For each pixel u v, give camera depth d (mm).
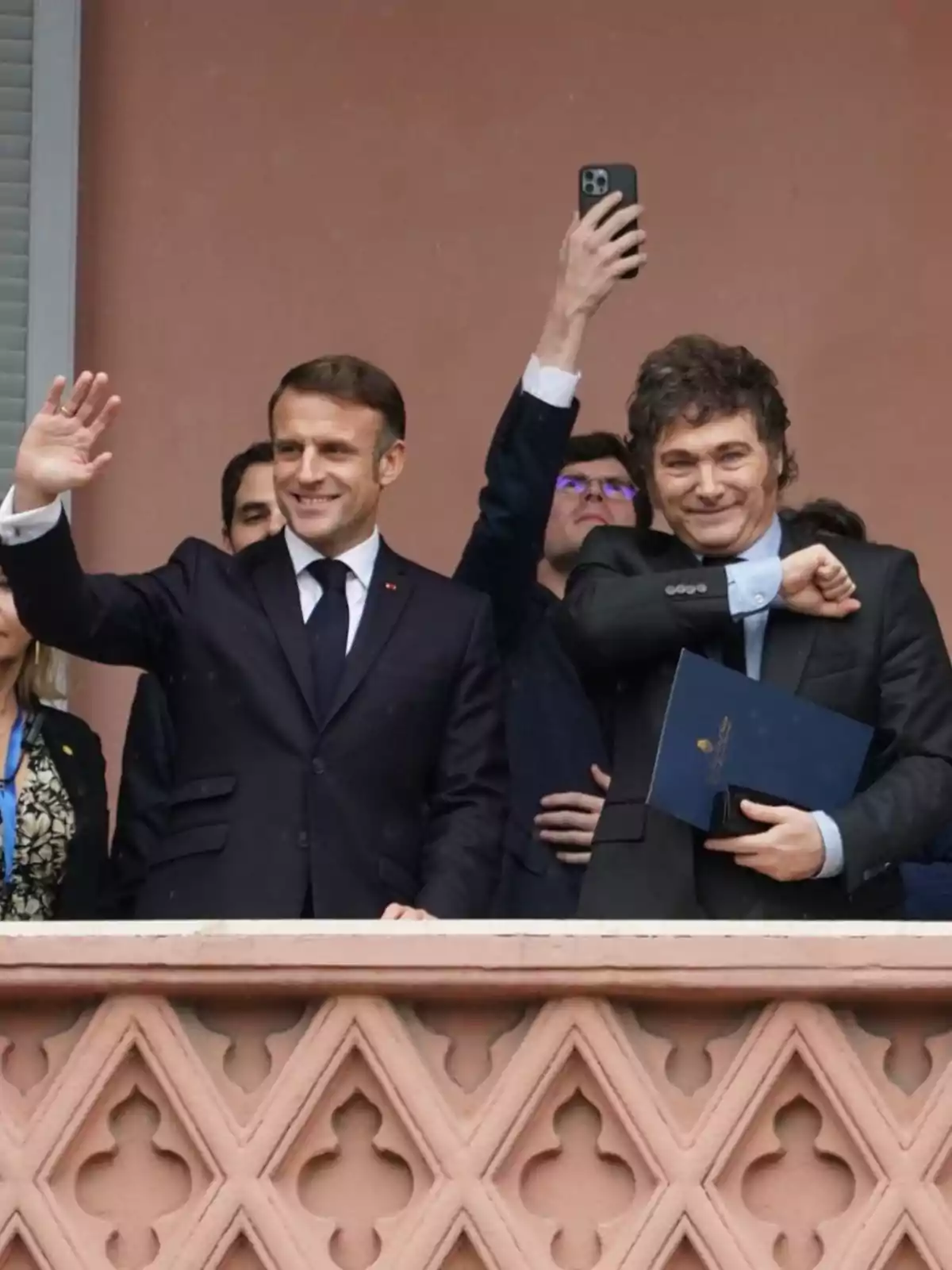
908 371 23625
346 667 15828
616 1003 13453
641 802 15047
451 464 23312
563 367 17500
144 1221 13406
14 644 17109
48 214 22422
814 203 23828
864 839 14469
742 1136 13258
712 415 15297
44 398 22172
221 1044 13508
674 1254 13211
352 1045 13367
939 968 13281
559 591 19297
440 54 23922
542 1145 13320
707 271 23703
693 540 15469
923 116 23938
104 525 23062
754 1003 13469
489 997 13445
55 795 17000
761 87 23969
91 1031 13453
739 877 14828
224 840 15492
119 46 23656
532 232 23703
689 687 14555
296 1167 13320
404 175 23750
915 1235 13133
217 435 23234
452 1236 13133
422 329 23531
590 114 23891
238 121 23703
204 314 23406
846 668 15102
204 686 15828
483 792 15875
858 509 23438
